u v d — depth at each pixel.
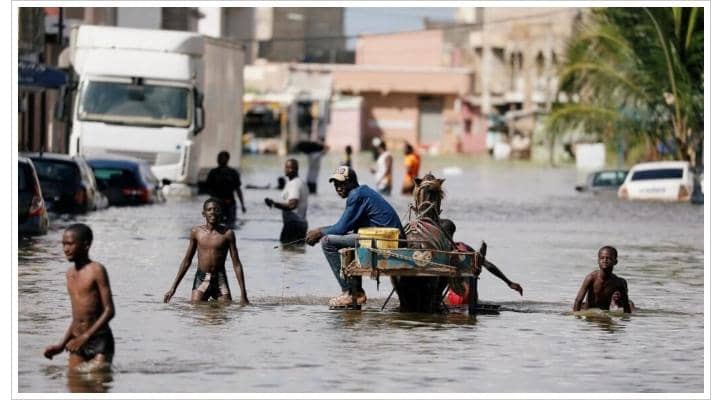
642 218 72.12
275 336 28.56
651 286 39.84
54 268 40.03
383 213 33.00
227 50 87.69
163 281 37.53
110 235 52.12
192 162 76.00
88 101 75.12
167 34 76.00
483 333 29.66
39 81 79.12
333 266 33.19
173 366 25.08
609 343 28.70
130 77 75.31
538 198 91.62
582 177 132.88
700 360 26.81
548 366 26.02
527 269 44.22
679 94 95.31
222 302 33.47
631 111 99.06
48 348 24.48
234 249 33.41
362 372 25.00
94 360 24.62
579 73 99.69
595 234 60.56
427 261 31.89
